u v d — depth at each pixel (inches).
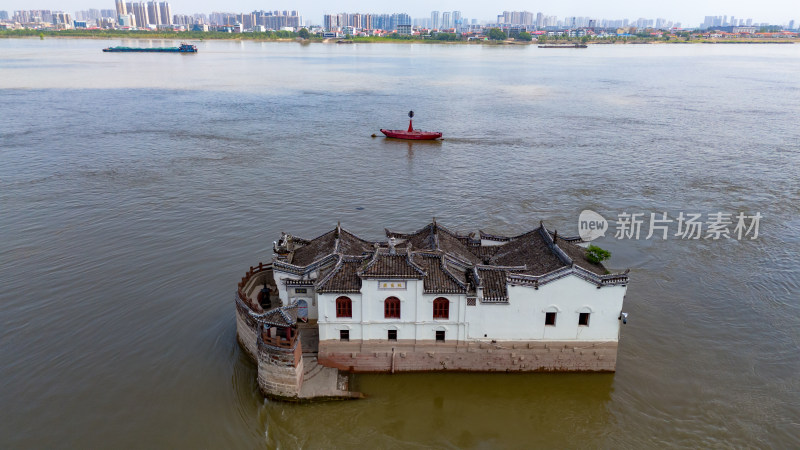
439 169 5324.8
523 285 2064.5
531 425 2038.6
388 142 6466.5
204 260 3289.9
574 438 1990.7
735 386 2253.9
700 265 3302.2
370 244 2527.1
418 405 2100.1
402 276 2037.4
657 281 3100.4
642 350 2466.8
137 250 3410.4
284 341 2025.1
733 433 2016.5
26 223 3789.4
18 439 1969.7
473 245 2539.4
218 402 2156.7
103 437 1987.0
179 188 4598.9
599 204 4347.9
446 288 2080.5
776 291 3002.0
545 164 5497.1
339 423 2033.7
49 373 2300.7
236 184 4741.6
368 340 2170.3
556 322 2124.8
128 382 2260.1
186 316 2714.1
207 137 6555.1
